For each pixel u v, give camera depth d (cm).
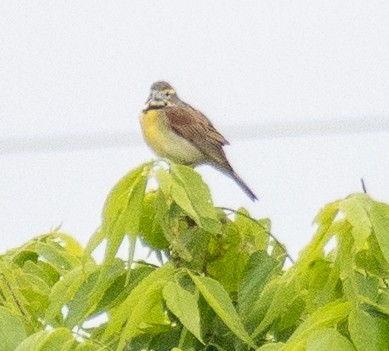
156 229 652
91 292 589
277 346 487
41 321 630
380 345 462
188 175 571
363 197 491
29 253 698
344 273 492
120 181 559
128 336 523
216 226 572
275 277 614
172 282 529
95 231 570
